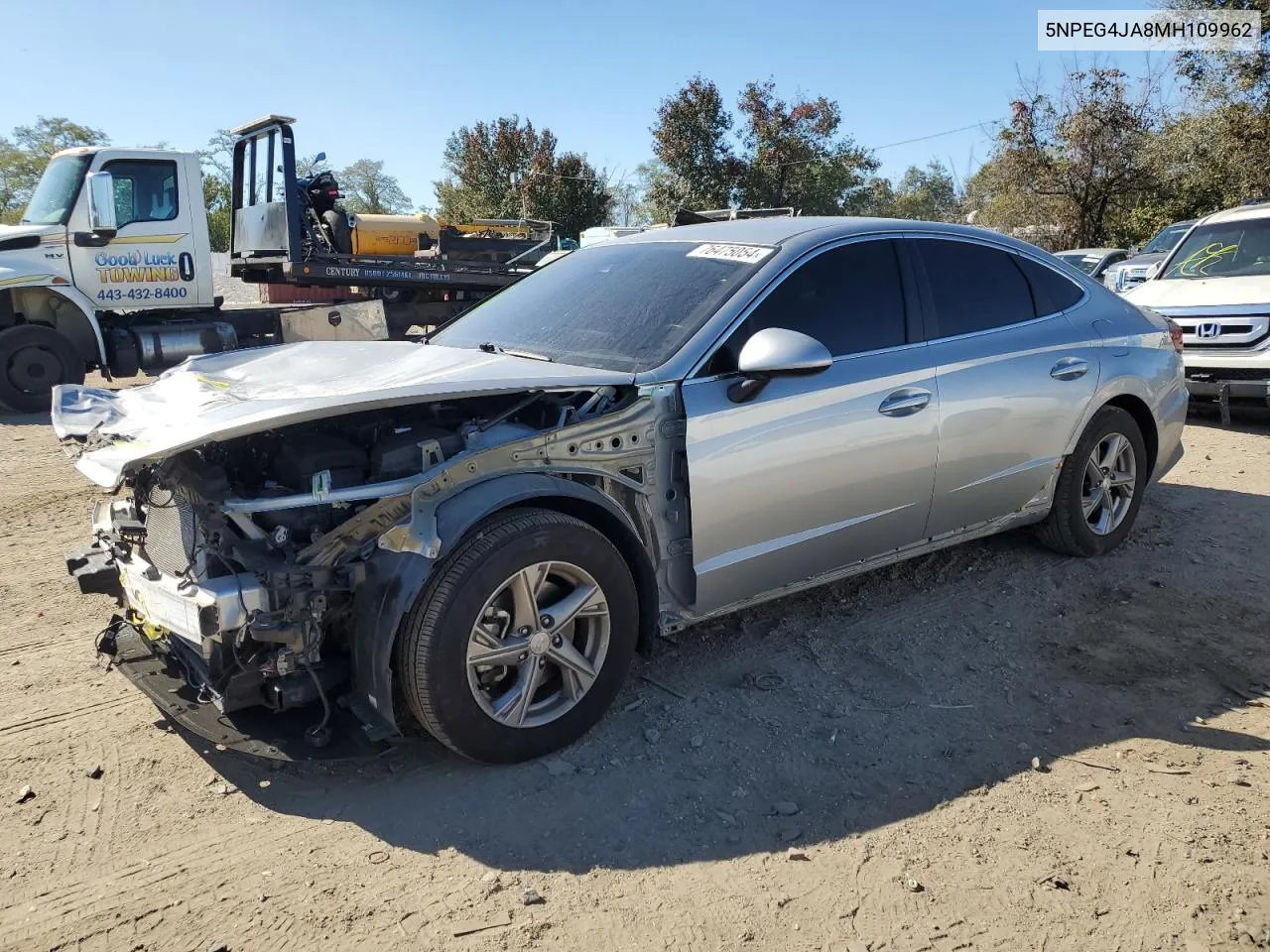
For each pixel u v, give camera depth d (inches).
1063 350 175.6
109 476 107.0
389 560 108.5
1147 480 200.1
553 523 116.3
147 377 537.3
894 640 157.4
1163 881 99.7
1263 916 94.3
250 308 484.4
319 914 94.7
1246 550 197.0
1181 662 149.6
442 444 118.6
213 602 103.8
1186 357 320.5
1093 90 1013.8
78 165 418.6
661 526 130.8
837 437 140.3
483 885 99.0
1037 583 179.9
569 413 125.9
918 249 160.7
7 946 90.1
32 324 414.0
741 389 130.1
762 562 138.2
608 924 93.6
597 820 110.0
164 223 439.2
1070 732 130.0
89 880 99.8
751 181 1229.7
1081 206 1059.3
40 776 118.5
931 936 92.1
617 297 150.7
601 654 123.7
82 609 171.6
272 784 117.2
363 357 142.2
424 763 121.3
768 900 97.1
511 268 527.2
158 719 132.8
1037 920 94.2
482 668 114.4
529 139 1365.7
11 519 232.5
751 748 125.0
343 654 115.3
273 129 469.7
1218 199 927.0
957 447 157.0
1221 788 116.0
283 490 114.3
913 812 112.0
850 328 146.9
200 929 92.7
